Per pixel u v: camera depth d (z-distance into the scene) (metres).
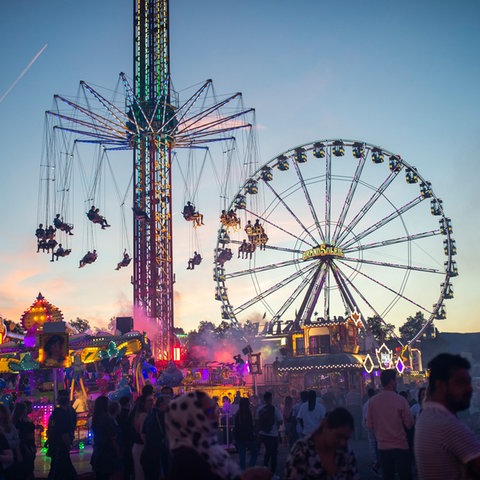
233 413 26.17
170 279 51.28
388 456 11.26
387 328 61.41
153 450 13.22
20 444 13.35
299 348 59.28
